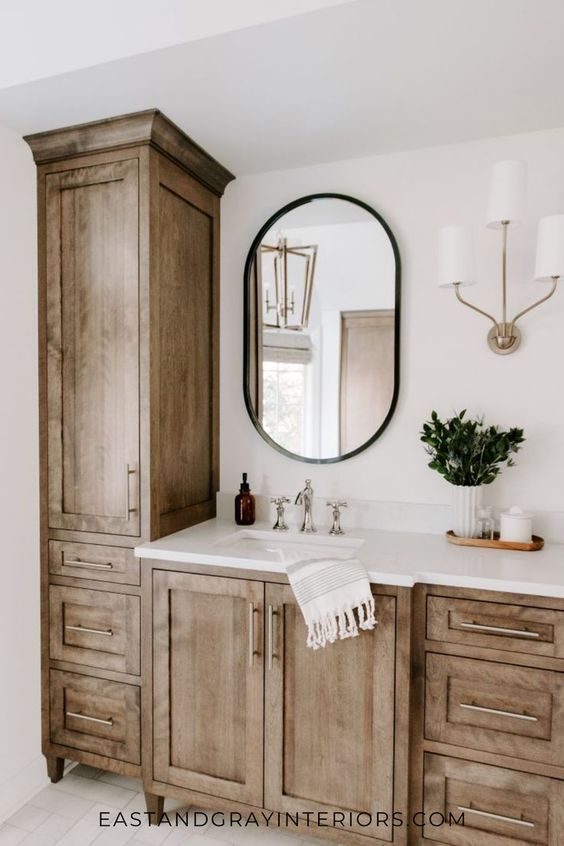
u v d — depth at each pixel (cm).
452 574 157
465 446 190
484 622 156
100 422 198
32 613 204
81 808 195
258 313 233
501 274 202
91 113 183
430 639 161
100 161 194
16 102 176
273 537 212
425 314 211
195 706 183
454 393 208
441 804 161
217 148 210
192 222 218
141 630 191
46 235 203
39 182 204
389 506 214
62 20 159
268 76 162
